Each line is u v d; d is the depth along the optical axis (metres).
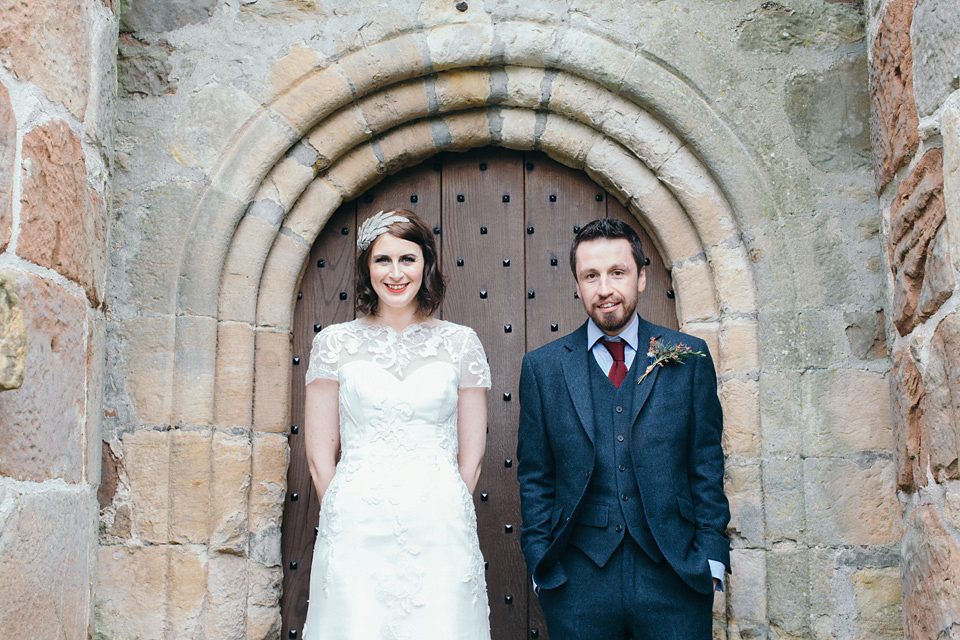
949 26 1.89
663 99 2.68
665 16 2.72
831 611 2.41
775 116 2.67
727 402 2.57
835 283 2.57
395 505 2.16
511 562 2.74
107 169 2.41
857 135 2.65
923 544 2.10
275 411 2.68
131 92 2.68
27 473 1.81
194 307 2.57
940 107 1.96
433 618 2.11
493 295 2.87
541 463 2.29
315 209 2.79
